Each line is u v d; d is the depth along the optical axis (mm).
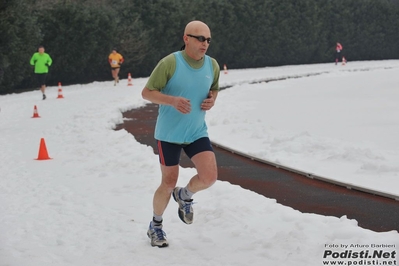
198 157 6281
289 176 10352
